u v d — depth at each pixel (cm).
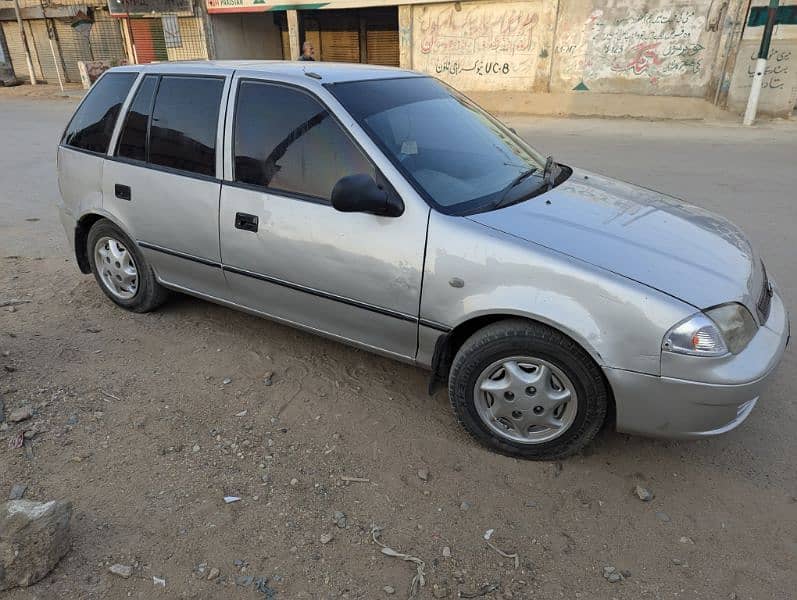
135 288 438
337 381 363
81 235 458
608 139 1209
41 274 527
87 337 412
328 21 2197
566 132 1319
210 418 327
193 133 371
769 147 1079
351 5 1852
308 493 275
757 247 566
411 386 359
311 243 322
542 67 1617
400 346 318
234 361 384
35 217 712
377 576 234
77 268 541
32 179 905
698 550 247
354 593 227
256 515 262
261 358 387
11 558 222
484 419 298
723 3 1359
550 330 271
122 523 256
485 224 287
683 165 938
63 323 432
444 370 313
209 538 249
